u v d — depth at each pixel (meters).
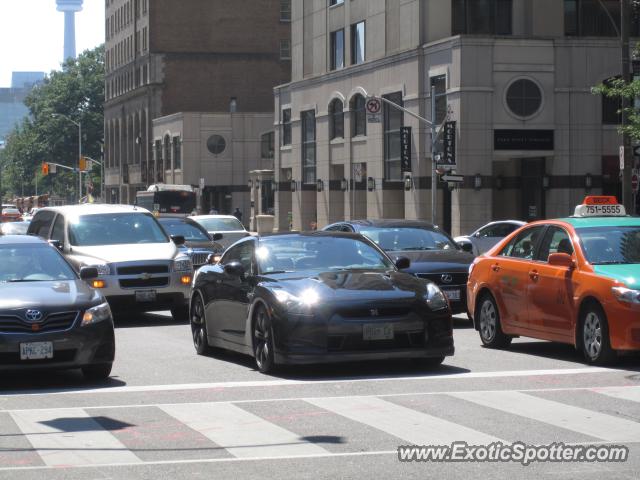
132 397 13.31
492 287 17.88
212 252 31.88
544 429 10.64
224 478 8.82
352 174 71.25
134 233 25.78
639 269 15.32
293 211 80.69
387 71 65.44
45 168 124.50
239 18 120.56
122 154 136.50
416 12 61.91
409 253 22.41
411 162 62.56
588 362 15.57
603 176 57.88
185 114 109.50
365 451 9.74
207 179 110.44
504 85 56.94
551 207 58.00
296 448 9.94
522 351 17.50
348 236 16.78
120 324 24.83
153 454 9.81
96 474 9.04
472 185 56.81
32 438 10.69
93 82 170.25
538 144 57.31
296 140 80.19
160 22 119.94
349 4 71.38
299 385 13.91
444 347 14.77
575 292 15.74
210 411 12.06
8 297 14.61
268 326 14.94
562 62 57.44
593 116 57.56
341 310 14.38
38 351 14.23
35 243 16.75
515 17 60.19
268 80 121.19
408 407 12.02
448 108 57.97
